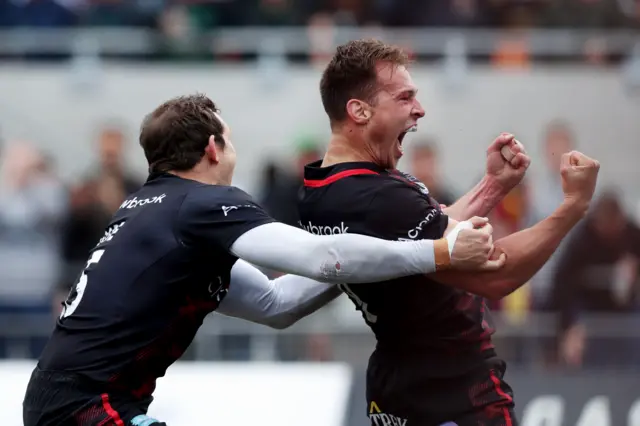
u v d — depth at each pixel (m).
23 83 33.09
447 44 32.47
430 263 11.91
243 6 33.31
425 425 13.06
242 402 21.58
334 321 23.88
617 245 24.20
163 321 12.35
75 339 12.28
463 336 13.05
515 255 12.24
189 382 21.81
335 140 13.00
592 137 31.91
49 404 12.18
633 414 20.94
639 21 32.53
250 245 12.09
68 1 34.66
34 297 25.05
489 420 12.99
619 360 23.64
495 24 32.56
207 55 33.19
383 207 12.39
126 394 12.33
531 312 24.00
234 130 32.50
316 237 11.95
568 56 32.38
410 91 12.71
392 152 12.95
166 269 12.29
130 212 12.78
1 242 26.05
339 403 21.47
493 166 13.57
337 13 33.00
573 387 21.33
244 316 13.98
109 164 26.14
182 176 13.01
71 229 25.03
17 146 29.27
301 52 33.00
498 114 32.09
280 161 30.11
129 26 33.41
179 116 12.98
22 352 24.58
